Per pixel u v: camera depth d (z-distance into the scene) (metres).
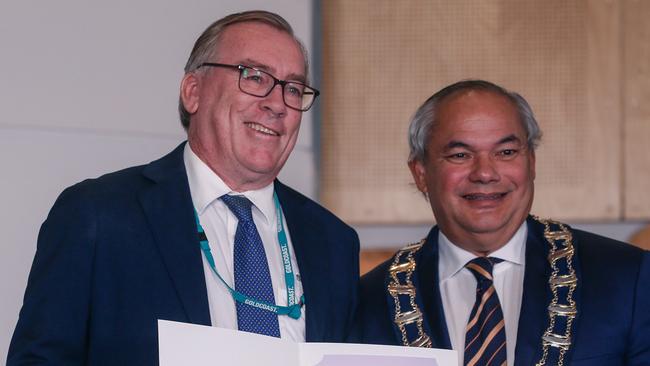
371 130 6.25
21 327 3.05
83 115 4.70
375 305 3.62
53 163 4.58
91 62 4.73
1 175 4.43
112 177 3.30
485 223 3.49
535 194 6.25
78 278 3.06
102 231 3.12
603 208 6.23
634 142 6.22
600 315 3.37
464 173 3.52
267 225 3.42
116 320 3.08
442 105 3.61
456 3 6.26
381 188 6.26
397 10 6.26
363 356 3.11
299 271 3.42
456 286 3.62
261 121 3.28
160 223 3.19
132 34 4.88
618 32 6.22
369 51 6.25
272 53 3.31
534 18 6.24
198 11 5.14
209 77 3.35
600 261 3.48
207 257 3.22
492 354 3.38
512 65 6.25
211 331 2.93
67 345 3.04
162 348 2.88
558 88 6.24
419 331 3.48
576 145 6.24
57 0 4.62
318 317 3.35
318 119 6.22
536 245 3.59
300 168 5.71
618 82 6.23
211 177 3.35
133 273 3.11
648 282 3.41
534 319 3.40
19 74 4.50
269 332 3.20
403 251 3.78
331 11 6.25
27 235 4.50
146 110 4.93
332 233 3.60
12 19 4.49
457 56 6.25
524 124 3.59
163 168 3.37
